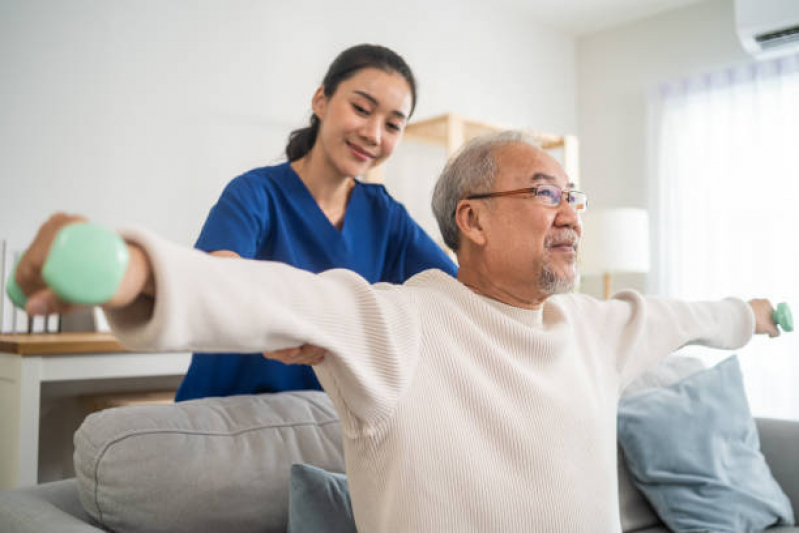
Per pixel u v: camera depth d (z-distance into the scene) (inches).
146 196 108.2
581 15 169.8
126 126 106.4
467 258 40.6
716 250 152.5
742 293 148.6
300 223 53.7
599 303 46.3
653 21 168.6
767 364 144.1
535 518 31.3
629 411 65.5
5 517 36.5
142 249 19.7
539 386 34.0
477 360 33.1
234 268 23.0
